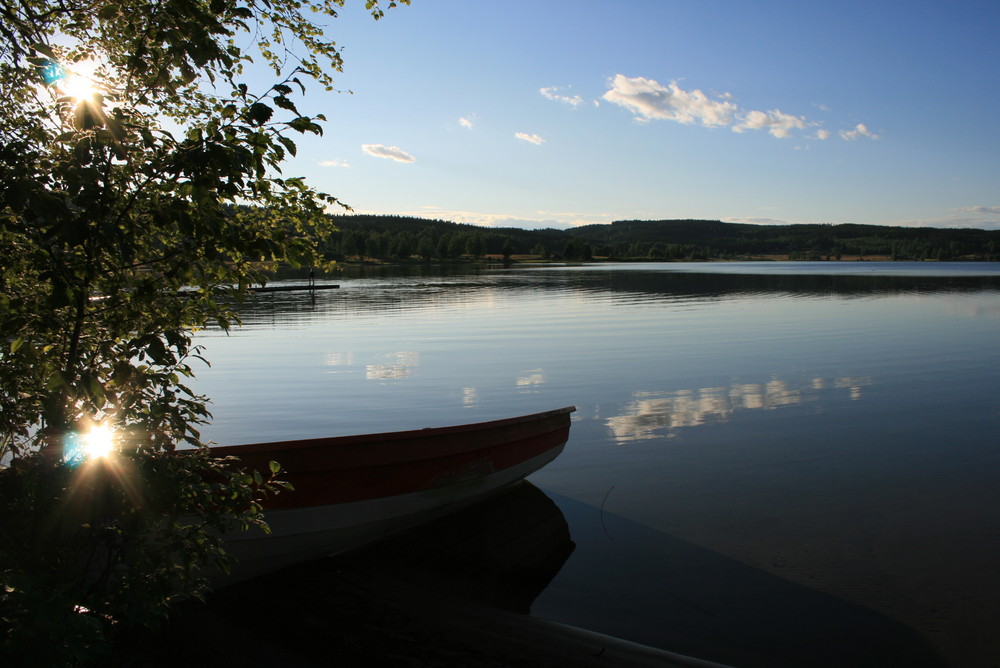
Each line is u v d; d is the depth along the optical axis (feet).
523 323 75.00
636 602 15.67
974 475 24.29
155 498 9.66
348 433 30.53
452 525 20.17
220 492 10.63
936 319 79.77
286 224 10.18
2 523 9.82
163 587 9.53
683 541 18.97
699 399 37.04
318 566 17.49
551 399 37.22
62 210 7.68
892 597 15.80
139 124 8.66
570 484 23.66
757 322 76.59
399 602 15.53
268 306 97.19
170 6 8.62
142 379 9.78
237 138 8.76
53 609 7.09
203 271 9.52
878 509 21.15
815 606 15.40
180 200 8.84
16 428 9.81
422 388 40.22
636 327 71.31
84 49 9.96
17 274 9.30
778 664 13.21
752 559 17.84
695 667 13.07
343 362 49.14
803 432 30.14
